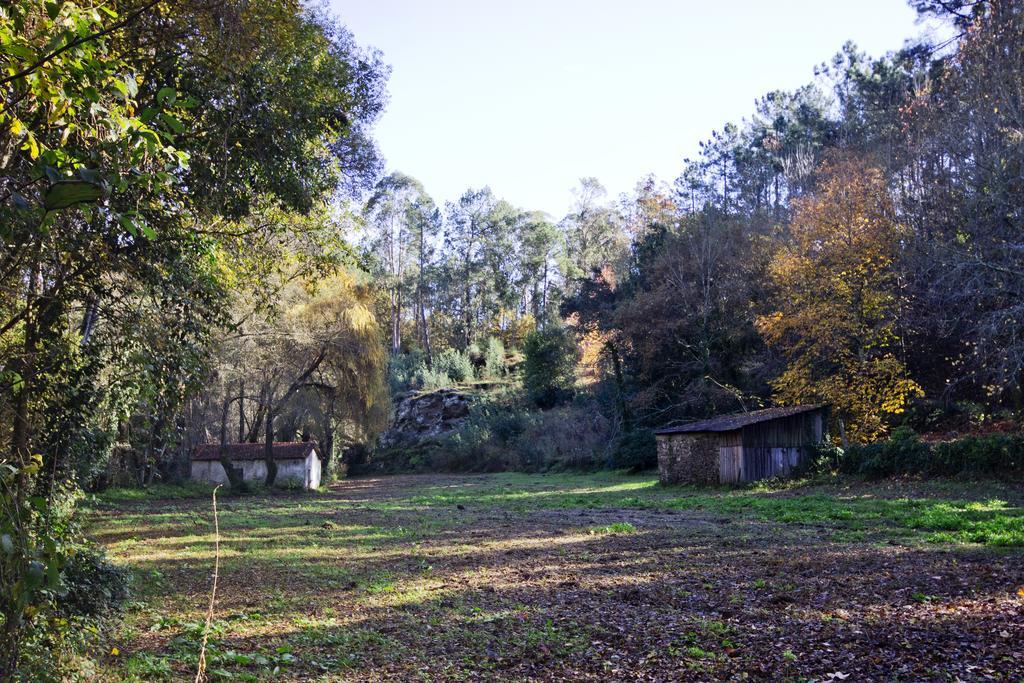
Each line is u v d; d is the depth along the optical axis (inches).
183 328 463.2
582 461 2231.8
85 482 564.1
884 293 1380.4
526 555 681.6
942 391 1525.6
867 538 699.4
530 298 3897.6
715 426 1477.6
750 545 689.0
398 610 451.2
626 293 2242.9
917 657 306.0
